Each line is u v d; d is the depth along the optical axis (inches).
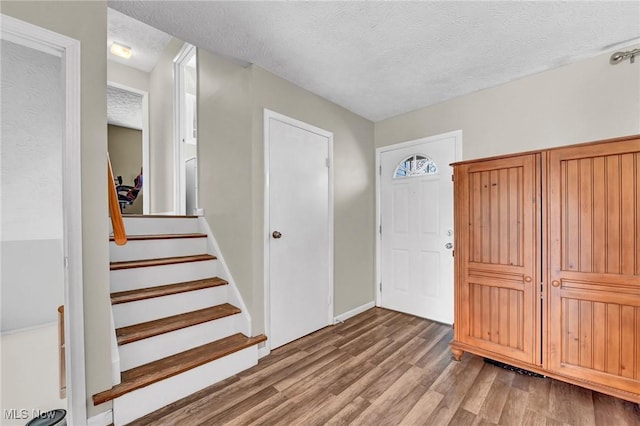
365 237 132.1
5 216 98.1
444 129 113.7
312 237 106.0
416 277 121.4
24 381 74.7
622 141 61.3
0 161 88.8
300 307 101.0
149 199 161.3
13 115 85.3
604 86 80.7
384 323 113.7
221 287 92.0
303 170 102.9
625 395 60.3
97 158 57.6
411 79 96.2
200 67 112.1
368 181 134.2
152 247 93.0
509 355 75.1
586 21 66.6
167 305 79.6
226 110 96.9
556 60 84.3
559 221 68.4
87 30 56.0
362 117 130.6
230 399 66.3
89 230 56.4
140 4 61.4
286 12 64.4
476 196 81.4
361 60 84.8
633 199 60.2
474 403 64.3
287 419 59.6
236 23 68.1
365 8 63.0
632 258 60.2
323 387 70.9
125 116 193.3
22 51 78.4
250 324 84.1
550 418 59.2
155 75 154.2
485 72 91.4
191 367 67.4
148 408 61.7
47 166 96.1
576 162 66.6
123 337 65.6
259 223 87.7
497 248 77.4
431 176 116.9
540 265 70.7
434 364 81.7
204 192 109.5
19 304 105.3
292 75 94.0
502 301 76.6
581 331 65.7
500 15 64.9
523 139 94.7
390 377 75.1
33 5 49.9
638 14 63.7
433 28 70.0
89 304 56.2
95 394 56.1
